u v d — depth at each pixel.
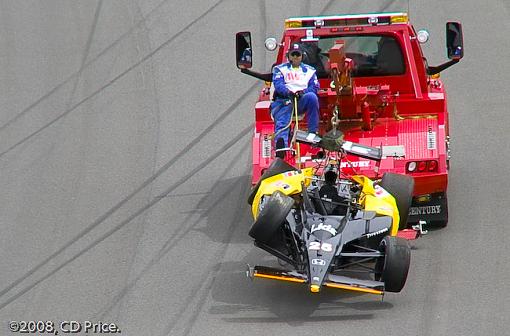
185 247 46.03
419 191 45.38
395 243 38.03
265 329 37.88
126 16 76.06
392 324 37.84
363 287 37.28
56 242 47.41
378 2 74.50
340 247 38.47
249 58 48.50
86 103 64.25
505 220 46.81
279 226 39.25
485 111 59.81
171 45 71.12
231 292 41.38
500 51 67.62
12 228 49.09
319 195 40.97
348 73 46.16
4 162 57.19
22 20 76.56
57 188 53.41
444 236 45.59
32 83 67.69
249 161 55.53
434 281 41.44
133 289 42.28
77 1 79.06
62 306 41.22
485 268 42.34
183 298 41.12
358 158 46.12
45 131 60.91
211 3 76.81
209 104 62.94
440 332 37.16
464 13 72.94
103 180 54.06
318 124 47.78
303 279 37.59
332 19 49.16
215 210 49.97
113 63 69.50
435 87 50.31
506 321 37.81
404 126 47.09
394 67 49.41
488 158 53.91
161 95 64.56
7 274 44.53
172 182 53.50
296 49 47.12
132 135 59.53
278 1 75.94
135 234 47.72
